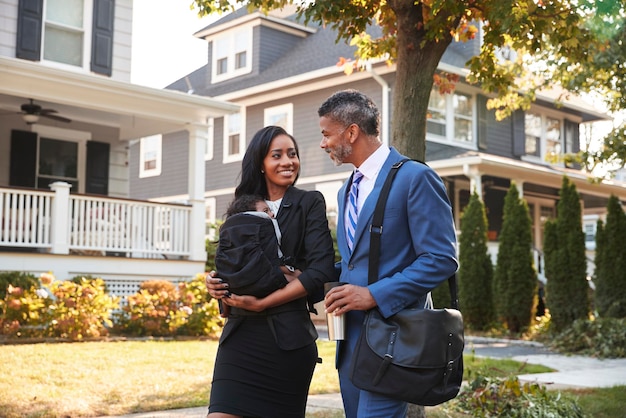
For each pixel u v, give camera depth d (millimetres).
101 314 10172
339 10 5480
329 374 7793
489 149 20250
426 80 5195
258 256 2992
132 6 14500
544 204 23734
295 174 3215
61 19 13508
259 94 21297
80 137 14484
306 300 3189
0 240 11250
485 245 14766
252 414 3025
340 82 19328
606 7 6188
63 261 11773
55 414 5508
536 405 5723
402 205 2928
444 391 2791
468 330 14656
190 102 13195
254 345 3051
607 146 13102
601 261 13250
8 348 8406
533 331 13891
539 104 21703
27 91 11742
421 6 5223
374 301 2834
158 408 5863
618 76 11078
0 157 13461
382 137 18172
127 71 14359
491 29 5891
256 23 22344
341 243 3123
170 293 11133
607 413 6055
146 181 24625
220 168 22453
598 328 11594
